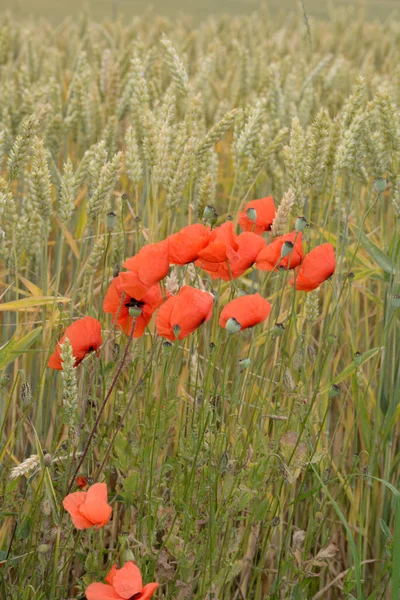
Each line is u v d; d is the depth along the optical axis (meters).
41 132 2.08
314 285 1.58
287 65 3.15
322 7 8.74
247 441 1.57
